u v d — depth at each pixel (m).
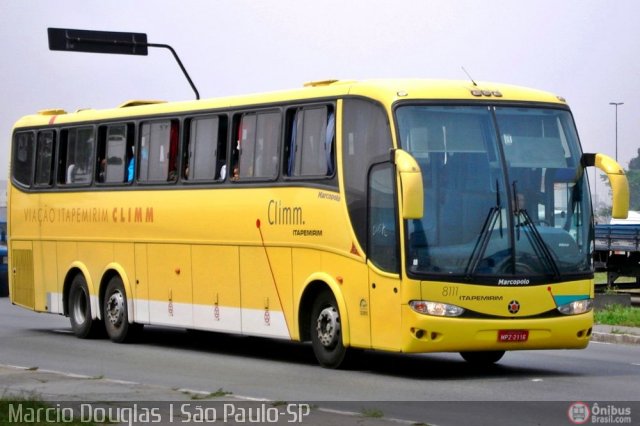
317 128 19.59
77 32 34.88
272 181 20.45
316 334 19.50
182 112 22.97
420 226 17.42
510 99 18.44
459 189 17.66
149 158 23.81
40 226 27.06
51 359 21.23
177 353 22.39
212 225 21.91
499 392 16.30
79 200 25.77
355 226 18.47
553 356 21.77
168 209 23.09
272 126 20.66
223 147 21.91
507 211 17.78
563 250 18.02
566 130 18.66
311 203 19.48
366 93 18.52
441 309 17.28
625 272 39.25
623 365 20.12
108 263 24.84
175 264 22.89
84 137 25.88
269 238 20.45
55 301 26.52
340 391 16.38
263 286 20.64
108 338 25.78
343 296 18.75
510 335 17.50
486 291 17.45
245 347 23.77
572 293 17.95
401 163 16.97
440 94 18.09
